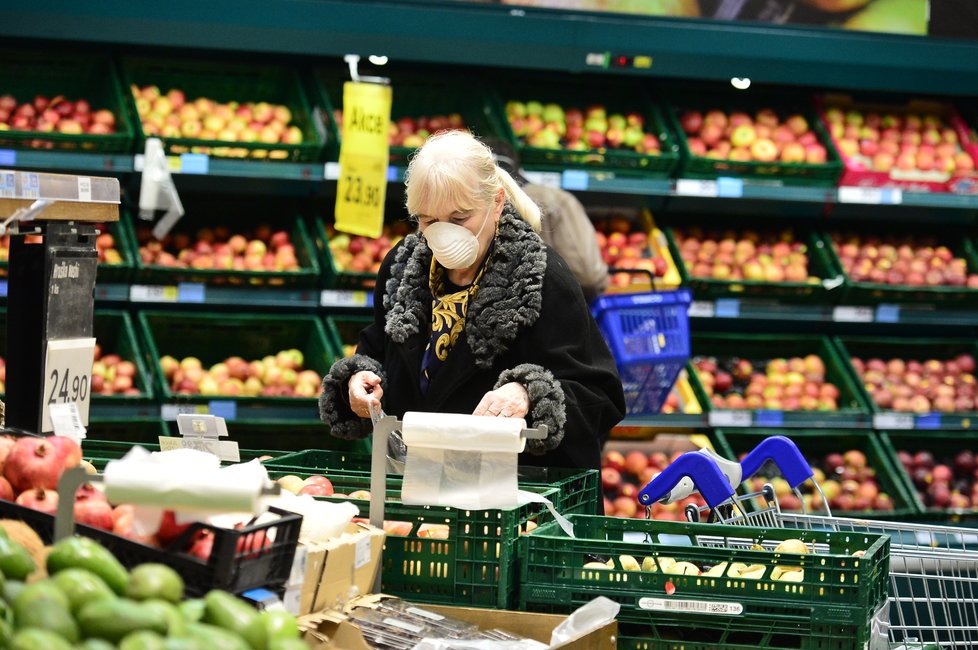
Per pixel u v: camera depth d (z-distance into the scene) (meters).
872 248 5.93
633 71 5.23
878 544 2.13
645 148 5.62
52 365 2.37
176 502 1.59
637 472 5.40
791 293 5.58
